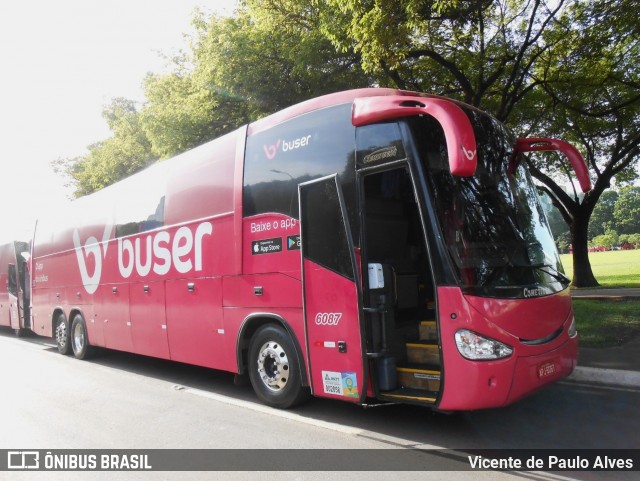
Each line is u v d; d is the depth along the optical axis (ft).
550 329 15.75
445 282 14.64
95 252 33.68
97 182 81.30
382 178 18.51
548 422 17.33
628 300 42.80
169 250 25.84
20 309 52.08
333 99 18.30
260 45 36.27
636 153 60.13
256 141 21.12
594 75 46.03
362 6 26.11
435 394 15.31
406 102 15.57
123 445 17.19
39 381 28.68
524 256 16.31
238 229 21.36
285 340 19.40
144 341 27.94
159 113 46.98
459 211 15.48
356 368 16.38
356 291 16.38
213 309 22.70
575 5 38.68
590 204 64.59
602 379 21.66
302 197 18.40
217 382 27.04
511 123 51.42
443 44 39.63
